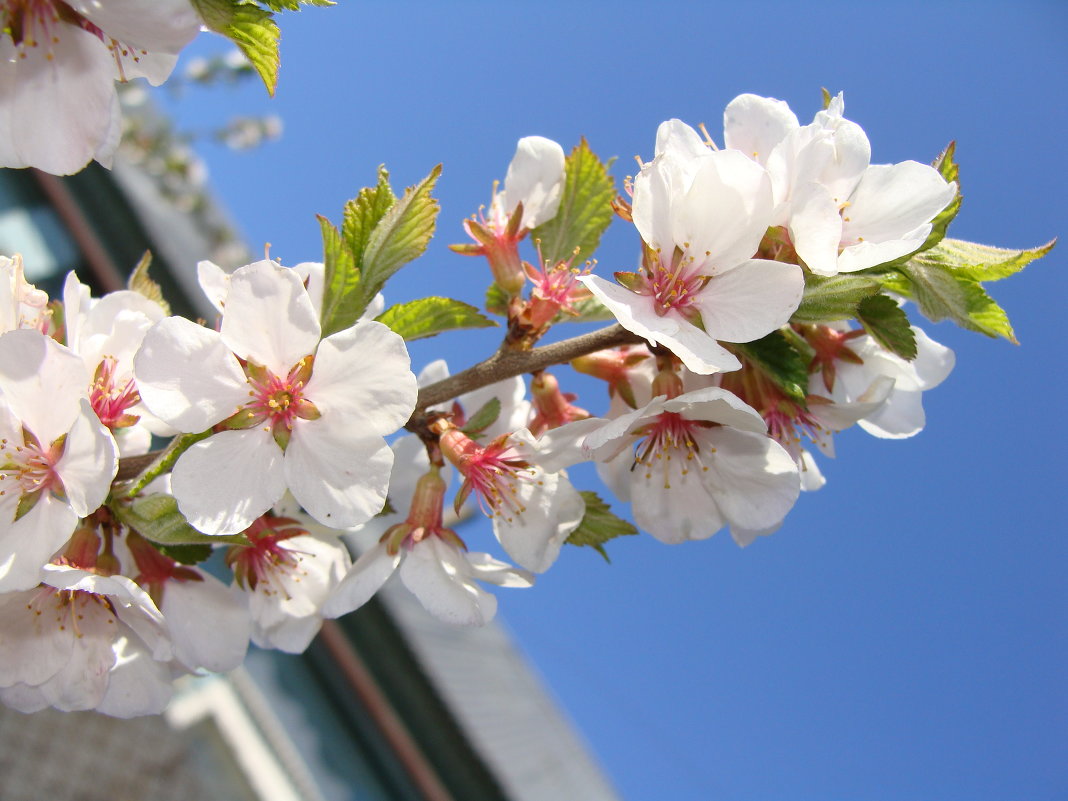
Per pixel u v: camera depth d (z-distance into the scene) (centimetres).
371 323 11
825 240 11
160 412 11
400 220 12
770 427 12
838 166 12
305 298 11
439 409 14
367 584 12
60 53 10
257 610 13
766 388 12
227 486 11
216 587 13
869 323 12
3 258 12
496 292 13
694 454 13
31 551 11
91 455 11
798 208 11
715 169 11
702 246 12
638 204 12
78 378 11
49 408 11
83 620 12
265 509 11
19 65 10
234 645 12
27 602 12
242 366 11
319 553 13
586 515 13
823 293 11
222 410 11
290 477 11
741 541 13
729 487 13
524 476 13
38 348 11
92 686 12
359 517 11
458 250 13
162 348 11
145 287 13
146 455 12
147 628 11
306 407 11
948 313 12
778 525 12
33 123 10
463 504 13
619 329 13
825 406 12
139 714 12
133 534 12
